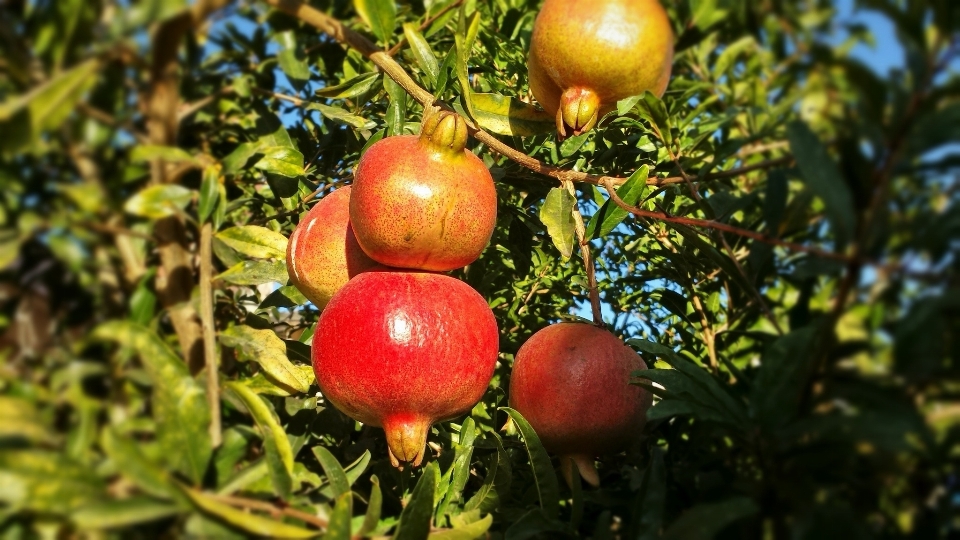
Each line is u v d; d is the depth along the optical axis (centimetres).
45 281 24
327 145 47
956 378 22
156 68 26
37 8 24
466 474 35
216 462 27
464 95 37
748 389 32
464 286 34
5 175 24
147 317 27
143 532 23
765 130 34
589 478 38
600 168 48
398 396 31
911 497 23
